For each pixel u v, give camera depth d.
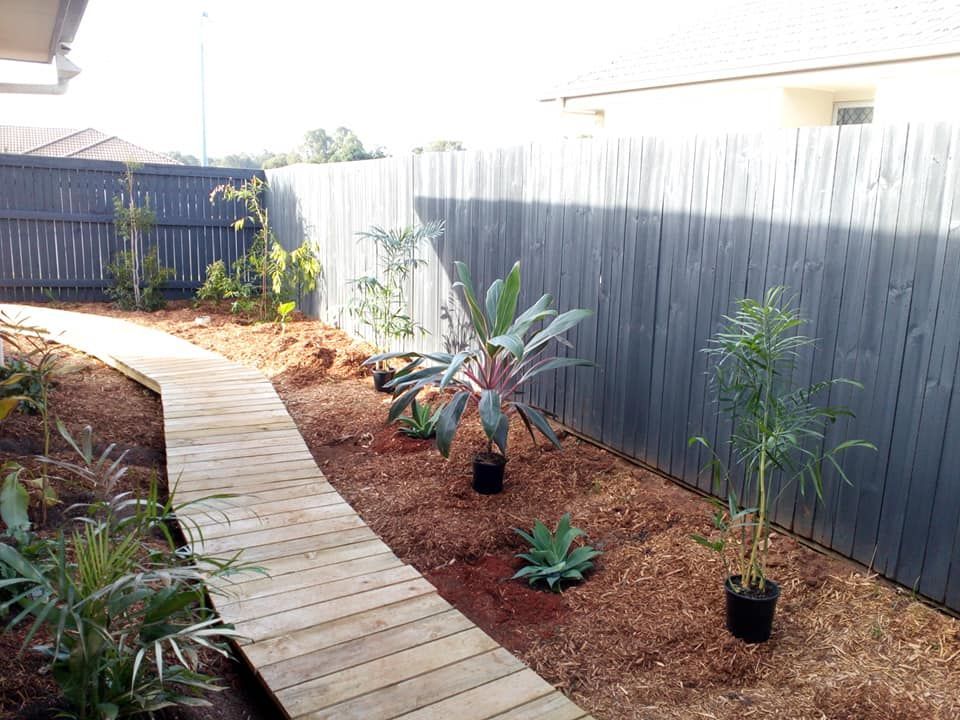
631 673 2.53
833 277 3.11
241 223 9.25
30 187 8.95
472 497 3.88
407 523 3.61
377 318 6.93
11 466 2.79
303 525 3.31
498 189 5.27
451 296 5.93
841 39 7.02
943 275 2.71
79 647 1.70
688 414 3.87
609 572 3.17
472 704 2.14
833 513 3.20
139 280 9.46
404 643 2.43
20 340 6.47
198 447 4.21
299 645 2.38
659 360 4.03
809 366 3.24
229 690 2.27
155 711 1.98
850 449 3.11
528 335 5.04
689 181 3.76
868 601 2.88
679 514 3.62
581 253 4.55
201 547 3.02
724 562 3.03
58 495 3.27
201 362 6.21
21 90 7.28
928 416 2.80
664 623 2.78
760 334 2.61
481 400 3.80
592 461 4.29
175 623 2.03
